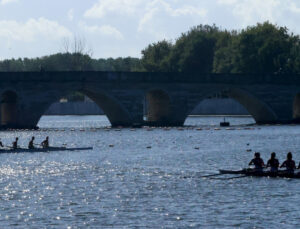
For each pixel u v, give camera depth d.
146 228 75.12
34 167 125.56
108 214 81.81
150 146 171.50
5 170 121.31
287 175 105.94
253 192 94.56
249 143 179.38
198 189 98.06
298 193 93.19
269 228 74.62
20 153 152.25
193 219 78.81
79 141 191.12
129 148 167.12
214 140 190.12
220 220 78.25
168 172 117.06
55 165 128.62
